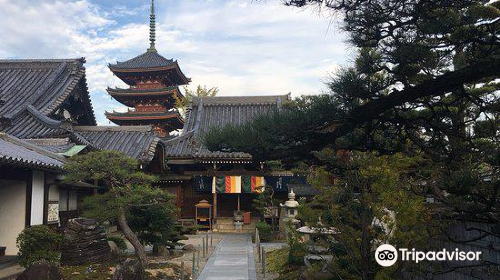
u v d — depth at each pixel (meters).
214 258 15.88
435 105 6.27
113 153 13.28
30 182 14.34
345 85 5.30
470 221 7.00
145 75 40.22
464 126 6.78
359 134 6.57
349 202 7.47
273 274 12.48
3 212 14.24
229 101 34.81
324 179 7.83
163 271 12.39
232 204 29.19
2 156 11.11
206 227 27.59
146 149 23.84
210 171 28.23
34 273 8.87
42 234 11.84
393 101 5.62
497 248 6.48
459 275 7.32
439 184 6.36
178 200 28.67
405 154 7.58
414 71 5.94
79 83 25.09
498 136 6.95
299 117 5.38
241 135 5.66
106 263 12.81
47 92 23.30
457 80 5.29
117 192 13.01
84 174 12.66
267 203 25.95
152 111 39.75
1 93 23.41
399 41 5.63
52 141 18.56
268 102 34.66
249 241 22.14
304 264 11.75
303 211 7.85
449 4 5.36
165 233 16.27
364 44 5.55
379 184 6.95
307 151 6.01
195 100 35.44
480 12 5.55
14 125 20.39
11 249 14.06
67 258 12.32
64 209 17.83
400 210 6.57
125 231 13.28
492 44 5.45
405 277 8.87
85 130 26.50
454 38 5.71
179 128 42.94
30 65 26.11
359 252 7.43
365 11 5.24
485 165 7.60
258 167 27.92
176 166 29.42
